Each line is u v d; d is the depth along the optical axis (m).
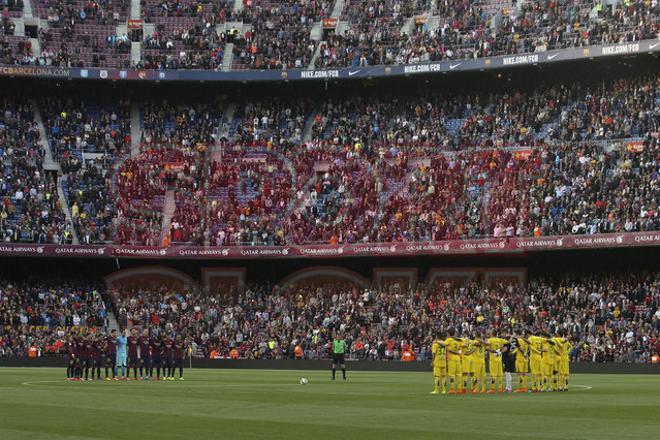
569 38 103.06
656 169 93.06
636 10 100.56
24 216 102.06
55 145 109.75
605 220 90.62
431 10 114.44
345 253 99.69
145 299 103.69
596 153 98.06
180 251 102.50
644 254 93.19
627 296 89.50
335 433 28.36
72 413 35.06
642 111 98.69
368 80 112.19
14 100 112.56
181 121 113.12
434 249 96.94
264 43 114.44
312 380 65.31
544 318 90.06
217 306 102.44
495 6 111.56
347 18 116.62
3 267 105.12
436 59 107.19
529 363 50.59
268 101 114.81
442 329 91.75
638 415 34.41
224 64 113.06
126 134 111.81
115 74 109.88
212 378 68.50
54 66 109.06
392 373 81.19
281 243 102.00
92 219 103.94
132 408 37.47
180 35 116.25
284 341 96.06
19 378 67.00
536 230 92.88
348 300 99.81
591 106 102.00
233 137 111.81
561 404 39.91
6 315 98.19
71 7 118.06
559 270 97.00
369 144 108.69
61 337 96.94
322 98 114.19
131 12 118.81
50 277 105.56
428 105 109.75
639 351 83.19
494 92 108.75
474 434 28.06
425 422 31.69
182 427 30.00
